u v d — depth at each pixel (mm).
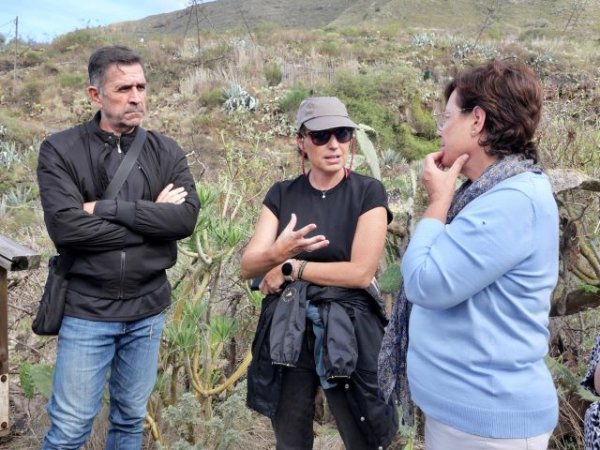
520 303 1790
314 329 2557
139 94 2721
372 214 2570
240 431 3189
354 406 2551
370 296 2594
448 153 1948
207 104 19609
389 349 2170
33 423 3662
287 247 2424
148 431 3449
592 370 2131
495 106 1828
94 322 2672
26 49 31109
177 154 2896
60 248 2680
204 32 34438
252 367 2625
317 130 2531
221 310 3887
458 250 1756
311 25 64688
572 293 3246
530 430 1788
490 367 1790
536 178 1816
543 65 20688
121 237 2646
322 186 2656
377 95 17516
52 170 2646
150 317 2799
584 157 4098
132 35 36000
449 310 1840
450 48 25234
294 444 2654
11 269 2916
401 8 49000
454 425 1820
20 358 4012
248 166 4930
